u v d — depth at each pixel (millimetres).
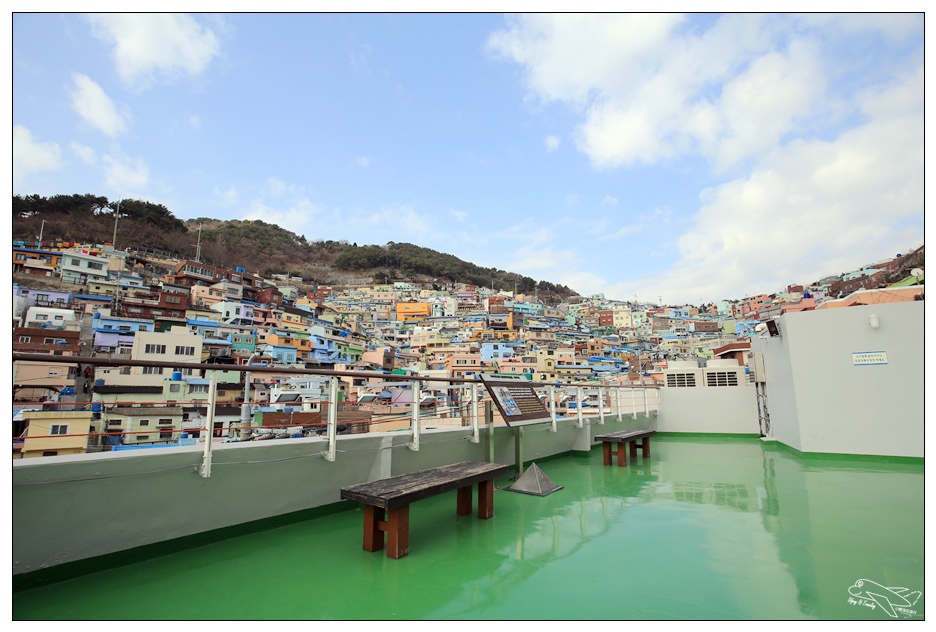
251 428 3264
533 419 5469
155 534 2764
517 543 3238
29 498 2289
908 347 6633
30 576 2297
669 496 4691
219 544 3037
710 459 7094
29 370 18734
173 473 2848
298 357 42281
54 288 41844
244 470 3223
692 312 102812
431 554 3008
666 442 9367
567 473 5973
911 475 5645
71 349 29547
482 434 5469
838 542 3240
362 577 2639
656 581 2602
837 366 7113
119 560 2611
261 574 2643
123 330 33844
